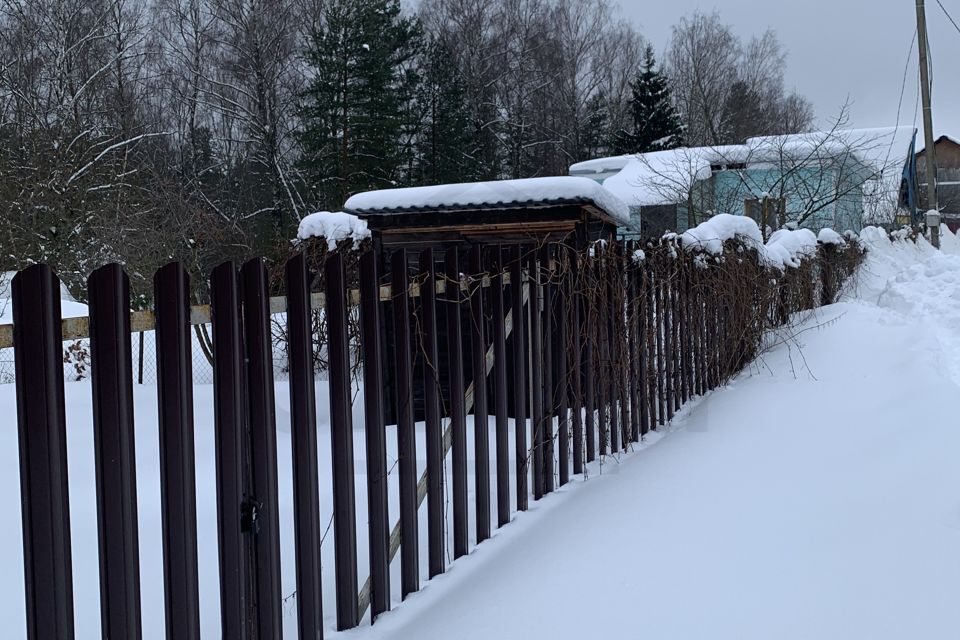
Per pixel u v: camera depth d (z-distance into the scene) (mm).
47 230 17406
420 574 3734
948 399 5020
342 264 3121
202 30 27562
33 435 2143
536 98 37844
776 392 6191
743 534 3408
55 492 2162
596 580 3100
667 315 6293
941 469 3877
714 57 45656
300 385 2889
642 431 5852
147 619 3416
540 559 3402
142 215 15172
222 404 2576
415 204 6871
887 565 2986
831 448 4574
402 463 3447
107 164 19250
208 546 4125
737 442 5027
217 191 25375
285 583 3883
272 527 2727
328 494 4801
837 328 7648
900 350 6543
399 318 3482
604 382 5281
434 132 32219
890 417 4965
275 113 26641
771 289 8141
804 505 3678
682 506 3838
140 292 12438
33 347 2145
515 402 4402
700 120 41344
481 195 6738
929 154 19516
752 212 17500
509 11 37938
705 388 7105
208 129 28812
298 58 28172
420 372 6777
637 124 40250
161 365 2432
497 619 2898
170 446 2438
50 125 20250
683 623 2736
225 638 2584
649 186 20562
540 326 4664
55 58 23016
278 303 2912
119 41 26000
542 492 4594
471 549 3875
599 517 3848
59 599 2166
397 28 32031
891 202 21328
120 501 2285
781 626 2662
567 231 6723
